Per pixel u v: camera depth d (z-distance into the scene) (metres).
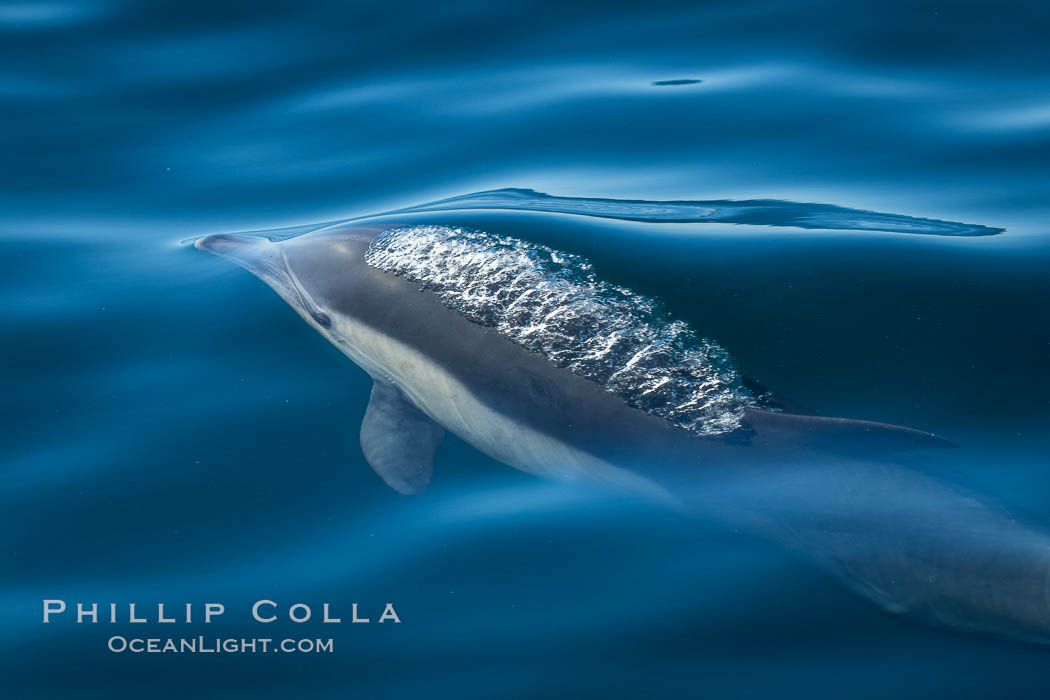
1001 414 10.44
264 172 16.05
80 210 15.38
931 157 15.02
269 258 13.28
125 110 17.52
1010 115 15.68
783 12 18.47
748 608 8.45
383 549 9.59
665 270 12.47
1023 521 8.00
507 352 10.40
